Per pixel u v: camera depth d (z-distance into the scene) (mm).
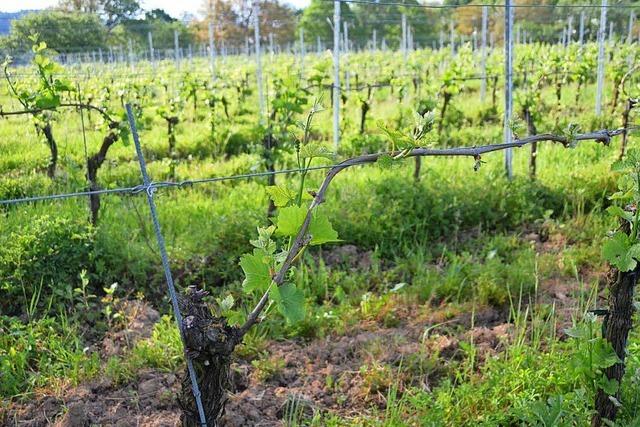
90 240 5863
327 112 15734
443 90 12297
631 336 4258
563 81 13891
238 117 16234
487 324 5223
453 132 12570
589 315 3240
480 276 5633
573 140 3316
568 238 6930
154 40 44562
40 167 10031
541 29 35031
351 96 18531
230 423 3867
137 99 12289
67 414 3875
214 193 8664
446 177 8305
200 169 10227
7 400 4109
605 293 5531
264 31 43781
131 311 5305
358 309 5383
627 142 9680
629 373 3574
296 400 4172
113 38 35844
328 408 4145
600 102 14602
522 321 5078
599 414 3375
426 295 5641
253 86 23375
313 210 2688
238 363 4656
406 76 18953
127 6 34094
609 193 8008
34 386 4309
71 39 29609
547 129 11898
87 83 14211
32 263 5449
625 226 3188
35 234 5660
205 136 12805
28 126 12148
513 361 4082
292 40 53406
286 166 9203
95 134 12367
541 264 6035
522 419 3510
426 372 4387
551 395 3699
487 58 22797
